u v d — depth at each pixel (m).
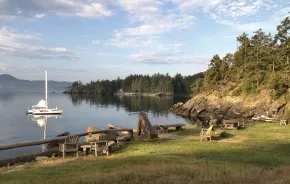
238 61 84.25
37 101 129.88
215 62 86.50
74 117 69.25
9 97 163.38
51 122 58.91
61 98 167.25
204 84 86.56
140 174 11.41
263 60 73.19
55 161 17.84
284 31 72.12
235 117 62.38
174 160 16.27
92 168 14.52
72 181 10.71
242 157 17.25
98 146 19.66
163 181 10.02
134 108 96.19
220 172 11.42
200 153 18.86
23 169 15.50
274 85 59.19
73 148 19.55
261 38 81.75
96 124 56.00
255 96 64.06
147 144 23.44
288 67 62.25
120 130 28.97
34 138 38.69
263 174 10.87
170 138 26.97
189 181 9.98
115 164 15.40
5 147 19.67
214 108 71.62
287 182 8.91
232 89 74.56
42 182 11.15
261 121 47.00
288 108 50.69
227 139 25.02
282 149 19.81
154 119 64.56
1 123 55.53
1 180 12.49
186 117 69.12
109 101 137.62
